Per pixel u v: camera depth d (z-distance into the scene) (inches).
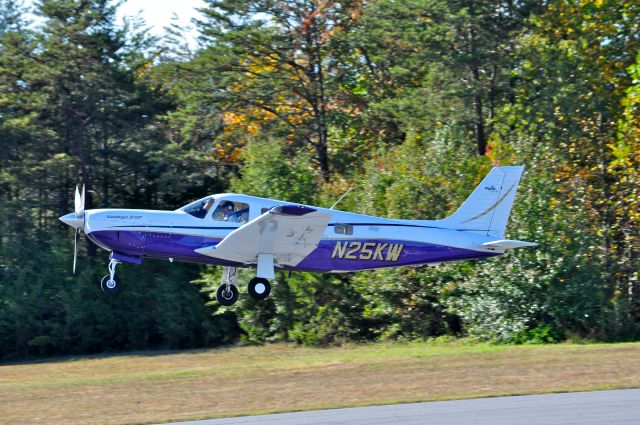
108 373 2566.4
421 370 1766.7
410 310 3002.0
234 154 4126.5
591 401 1359.5
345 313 3115.2
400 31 3725.4
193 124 3880.4
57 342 3602.4
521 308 2748.5
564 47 3287.4
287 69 4023.1
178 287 3587.6
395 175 3090.6
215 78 3949.3
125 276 3681.1
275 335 3238.2
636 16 3380.9
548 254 2709.2
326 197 3193.9
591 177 2982.3
